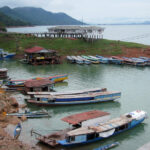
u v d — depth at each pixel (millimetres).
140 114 38844
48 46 114812
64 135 33031
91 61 95750
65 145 30266
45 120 39594
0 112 39312
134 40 185250
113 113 43562
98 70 82750
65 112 44031
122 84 63938
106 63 96562
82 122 34469
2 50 107688
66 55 106312
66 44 117750
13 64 92812
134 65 92062
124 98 52375
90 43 120125
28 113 40500
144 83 65125
